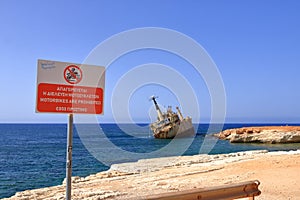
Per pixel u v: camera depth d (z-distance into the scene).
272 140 67.62
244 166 16.36
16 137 99.12
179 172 16.48
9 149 60.25
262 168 15.23
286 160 17.16
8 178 28.39
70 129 5.78
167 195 5.27
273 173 13.75
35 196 12.29
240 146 61.56
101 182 14.56
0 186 24.58
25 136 104.31
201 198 5.70
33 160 43.28
